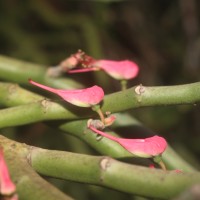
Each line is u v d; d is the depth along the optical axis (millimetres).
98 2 494
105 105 222
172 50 560
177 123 505
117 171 185
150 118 488
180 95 214
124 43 559
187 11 552
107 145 236
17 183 187
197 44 550
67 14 506
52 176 203
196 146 508
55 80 318
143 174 181
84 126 237
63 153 202
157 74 560
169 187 174
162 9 573
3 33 498
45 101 233
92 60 245
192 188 150
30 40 499
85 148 435
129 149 204
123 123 276
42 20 517
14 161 201
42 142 467
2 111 237
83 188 442
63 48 506
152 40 564
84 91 215
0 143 209
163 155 263
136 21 561
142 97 217
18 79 322
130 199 442
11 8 510
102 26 503
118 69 243
